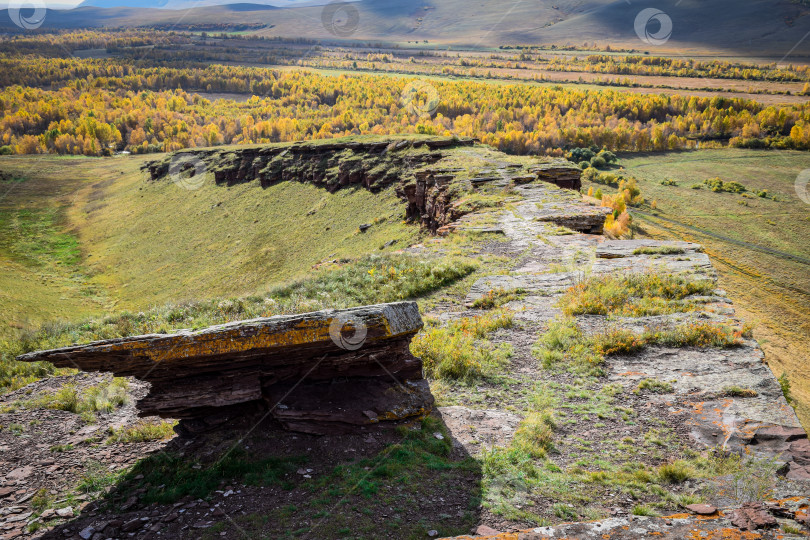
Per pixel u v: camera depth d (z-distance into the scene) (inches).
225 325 261.3
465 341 418.9
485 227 928.9
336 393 288.0
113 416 332.2
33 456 275.4
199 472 240.7
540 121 6668.3
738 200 4210.1
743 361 351.6
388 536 190.9
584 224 931.3
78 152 7342.5
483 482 230.4
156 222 3779.5
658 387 330.3
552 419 295.1
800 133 5743.1
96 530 201.9
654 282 532.1
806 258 3043.8
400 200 2262.6
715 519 176.9
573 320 463.8
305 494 221.6
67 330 647.1
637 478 234.8
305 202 3063.5
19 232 3892.7
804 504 176.7
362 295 623.2
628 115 7470.5
